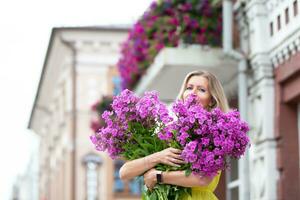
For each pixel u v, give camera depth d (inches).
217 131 205.3
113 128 217.8
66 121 1318.9
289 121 429.7
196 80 219.3
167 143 215.2
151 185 211.9
